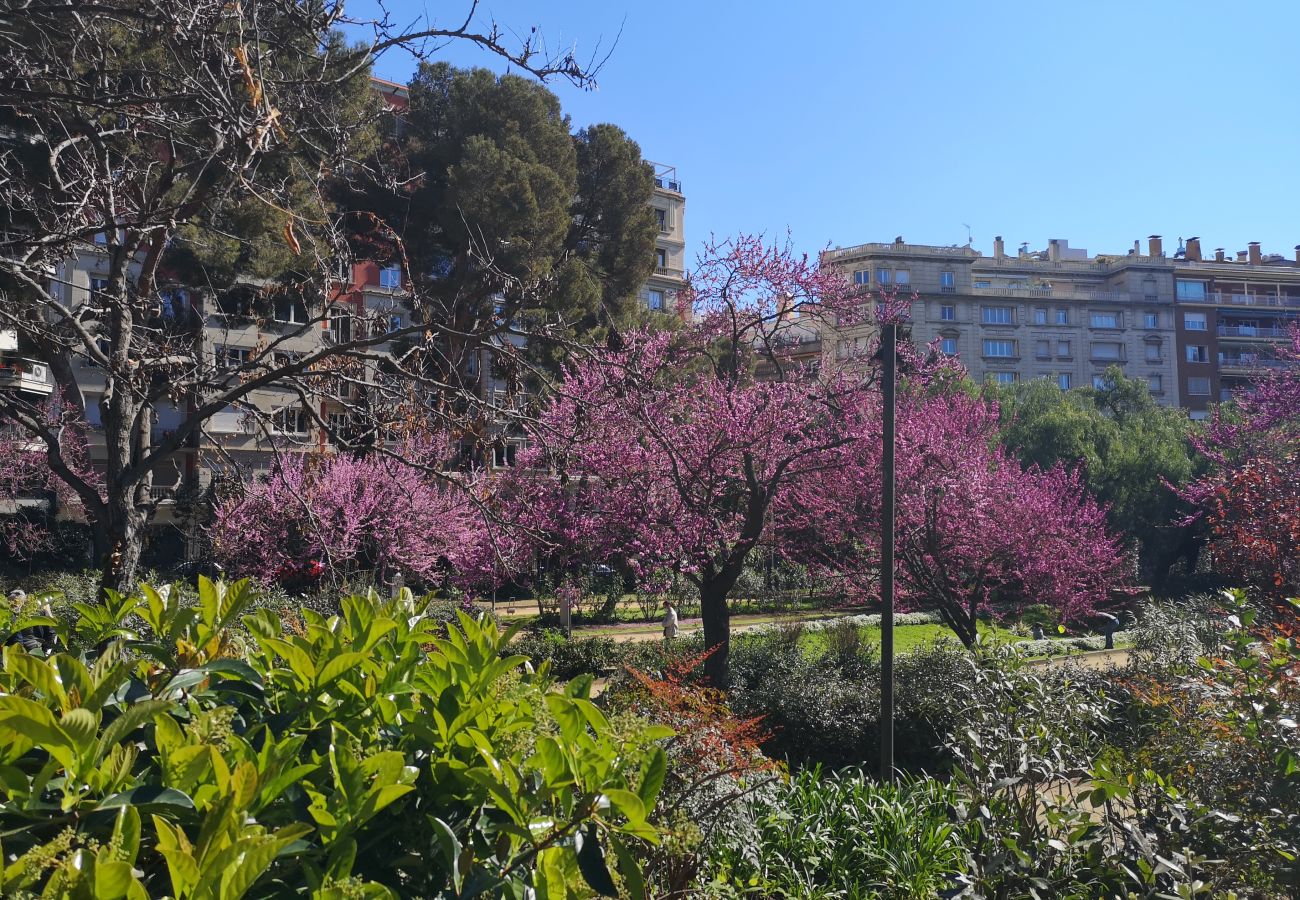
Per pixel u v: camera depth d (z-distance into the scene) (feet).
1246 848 13.64
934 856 17.85
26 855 4.76
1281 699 14.78
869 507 49.32
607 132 98.43
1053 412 117.39
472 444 28.89
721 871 15.01
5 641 9.47
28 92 20.48
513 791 6.76
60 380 31.32
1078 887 14.10
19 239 21.16
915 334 219.61
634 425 41.73
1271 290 242.58
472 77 83.56
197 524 59.31
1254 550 33.83
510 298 28.86
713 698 25.94
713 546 41.16
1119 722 23.13
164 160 35.81
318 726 7.51
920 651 41.68
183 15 20.66
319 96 27.94
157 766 6.69
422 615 10.39
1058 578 55.62
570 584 70.23
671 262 182.80
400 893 6.52
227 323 32.65
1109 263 251.60
